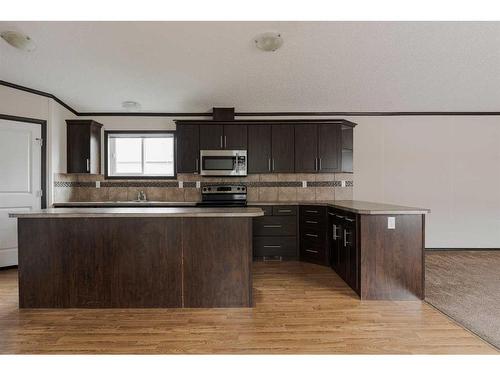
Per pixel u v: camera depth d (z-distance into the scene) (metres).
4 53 3.56
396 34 3.34
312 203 4.39
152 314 2.69
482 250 5.10
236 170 4.78
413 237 3.00
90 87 4.32
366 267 3.01
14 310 2.78
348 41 3.44
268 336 2.30
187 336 2.30
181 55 3.66
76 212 2.80
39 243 2.82
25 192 4.23
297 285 3.44
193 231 2.83
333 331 2.37
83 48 3.51
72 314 2.70
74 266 2.82
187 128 4.81
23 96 4.19
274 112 5.09
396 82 4.27
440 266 4.16
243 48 3.54
